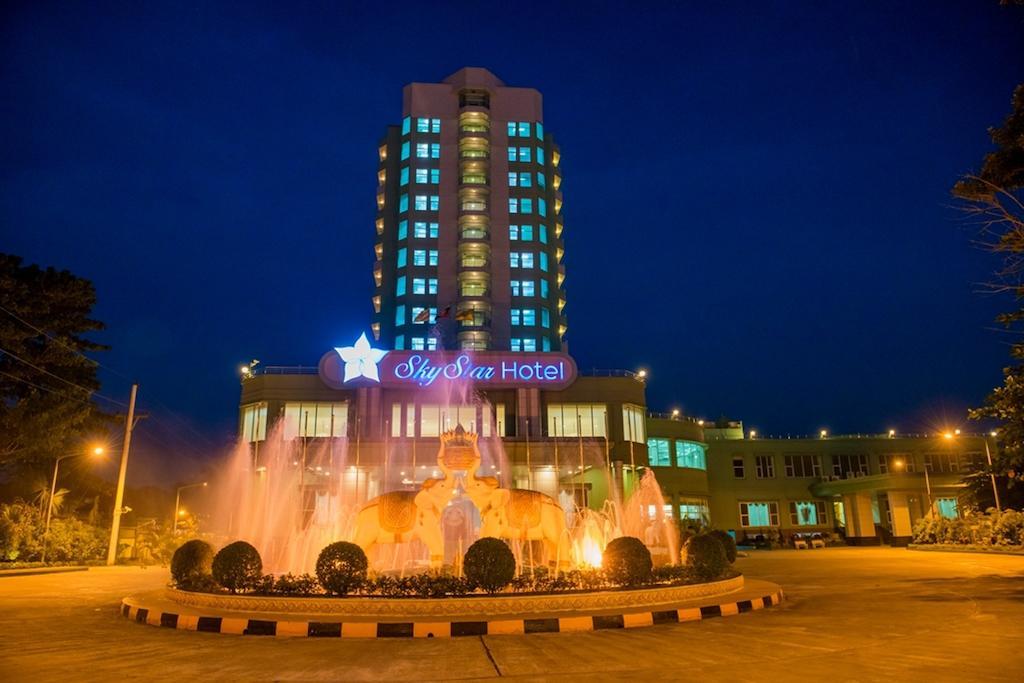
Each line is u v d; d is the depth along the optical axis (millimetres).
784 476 62312
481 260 77500
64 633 11367
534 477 46781
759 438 63250
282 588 12492
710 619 12383
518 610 11789
